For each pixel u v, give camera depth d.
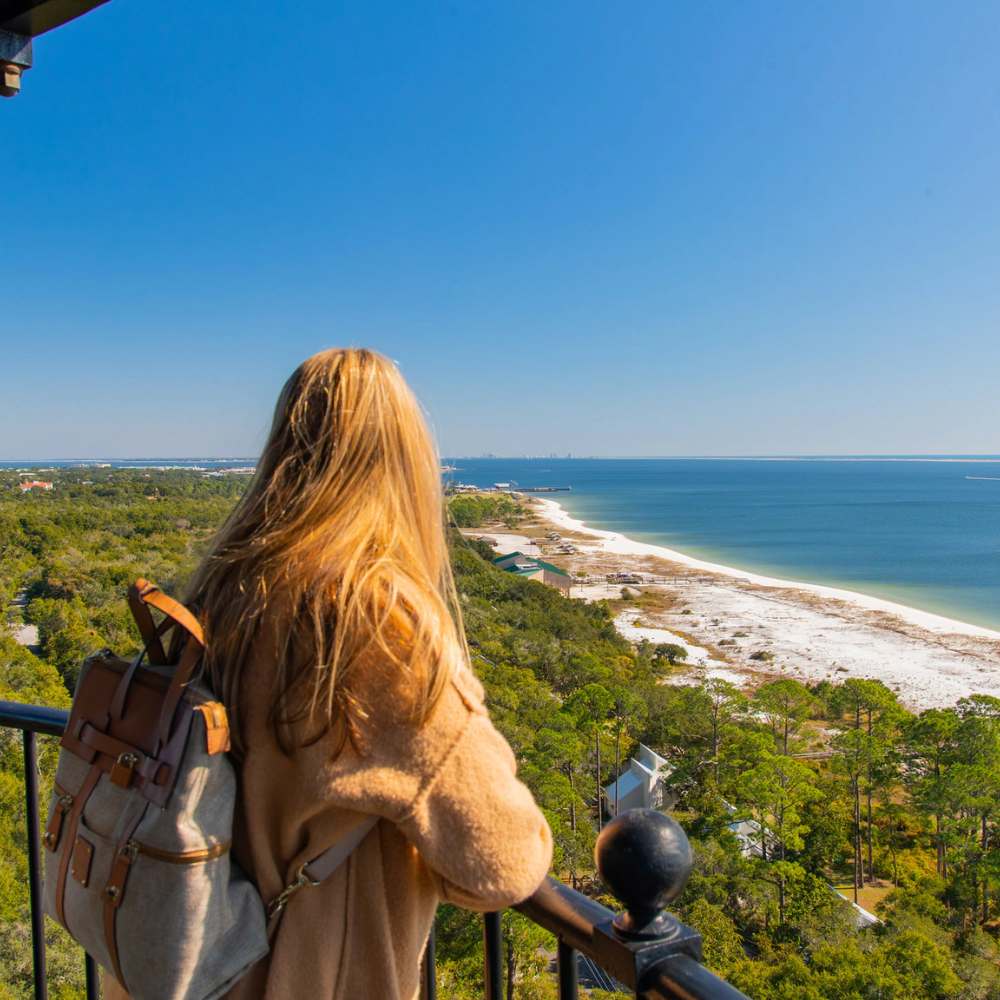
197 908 1.07
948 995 19.88
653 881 1.09
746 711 38.50
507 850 1.13
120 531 73.25
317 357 1.42
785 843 26.75
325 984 1.21
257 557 1.24
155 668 1.26
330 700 1.10
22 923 11.85
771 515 160.12
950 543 114.75
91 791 1.18
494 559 84.19
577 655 50.19
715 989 1.02
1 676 35.28
